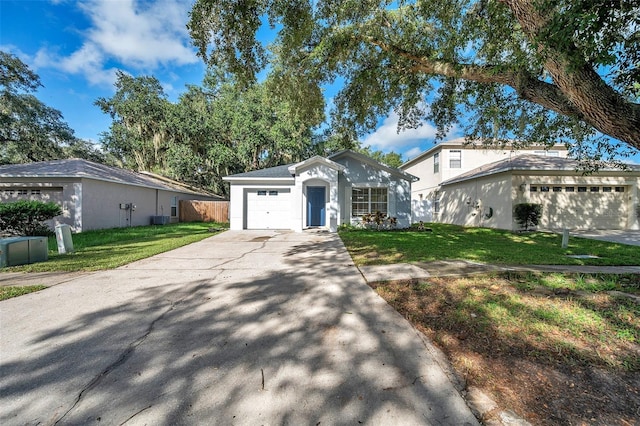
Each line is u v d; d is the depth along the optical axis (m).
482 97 7.21
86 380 2.16
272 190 14.03
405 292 4.13
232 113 23.67
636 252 7.13
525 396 1.97
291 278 4.95
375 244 8.73
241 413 1.82
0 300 3.86
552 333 2.86
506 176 13.19
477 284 4.45
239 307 3.62
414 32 6.75
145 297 4.00
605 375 2.21
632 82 4.50
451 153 18.98
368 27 6.86
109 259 6.54
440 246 8.25
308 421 1.75
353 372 2.25
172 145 23.98
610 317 3.20
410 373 2.23
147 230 13.69
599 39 3.48
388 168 13.67
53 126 24.59
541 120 7.09
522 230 12.62
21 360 2.43
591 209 13.08
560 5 3.48
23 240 5.99
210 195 26.39
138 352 2.56
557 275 4.88
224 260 6.54
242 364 2.37
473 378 2.17
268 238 10.52
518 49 5.02
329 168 12.81
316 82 8.76
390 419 1.76
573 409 1.85
